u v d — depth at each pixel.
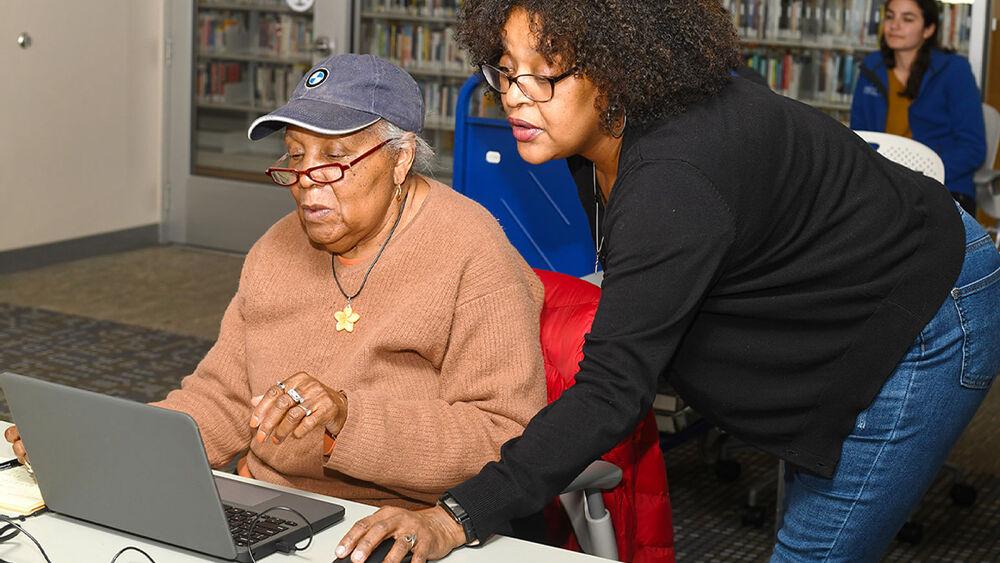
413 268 1.85
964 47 5.36
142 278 5.87
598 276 2.54
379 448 1.67
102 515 1.53
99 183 6.27
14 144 5.79
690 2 1.51
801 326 1.63
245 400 1.97
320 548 1.49
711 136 1.49
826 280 1.61
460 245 1.85
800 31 5.70
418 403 1.75
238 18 6.31
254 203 6.41
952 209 1.71
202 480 1.41
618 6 1.46
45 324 4.96
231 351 1.98
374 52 6.16
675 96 1.50
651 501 2.03
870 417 1.67
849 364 1.63
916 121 4.93
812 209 1.60
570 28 1.44
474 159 3.42
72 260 6.16
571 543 2.05
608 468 1.86
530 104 1.51
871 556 1.78
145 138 6.51
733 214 1.47
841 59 5.65
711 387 1.69
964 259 1.69
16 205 5.84
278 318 1.92
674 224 1.44
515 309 1.83
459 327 1.82
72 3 5.97
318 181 1.77
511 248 1.91
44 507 1.59
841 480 1.71
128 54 6.32
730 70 1.57
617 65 1.45
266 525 1.51
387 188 1.83
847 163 1.62
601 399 1.45
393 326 1.83
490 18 1.51
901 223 1.63
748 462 3.87
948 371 1.68
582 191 1.87
